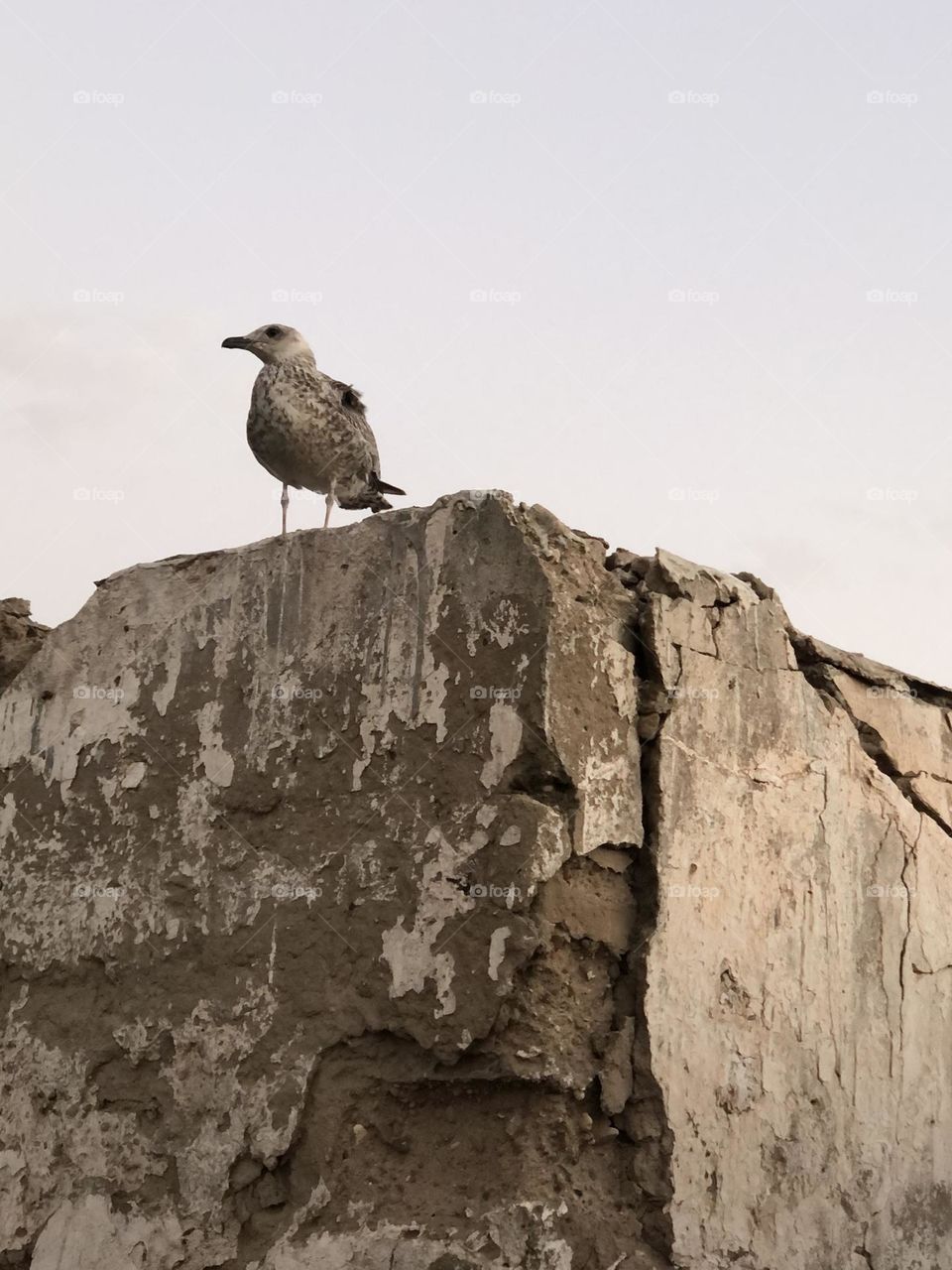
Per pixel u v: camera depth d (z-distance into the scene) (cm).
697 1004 764
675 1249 729
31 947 860
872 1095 831
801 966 815
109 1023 820
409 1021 727
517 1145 713
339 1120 738
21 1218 819
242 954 785
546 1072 713
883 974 851
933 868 890
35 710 899
